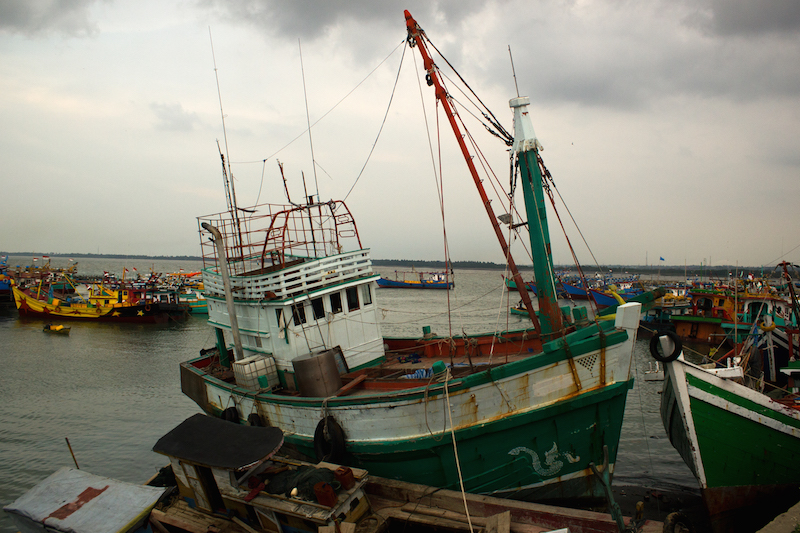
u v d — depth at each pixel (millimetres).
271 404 12523
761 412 10266
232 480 9922
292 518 9375
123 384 26703
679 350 10297
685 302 41969
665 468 14688
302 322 13672
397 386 12070
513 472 10484
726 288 43875
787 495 10555
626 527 8438
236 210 16312
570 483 10758
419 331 43750
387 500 10734
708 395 10398
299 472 10000
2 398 24156
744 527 10961
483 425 10125
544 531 9086
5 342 40000
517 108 12625
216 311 17578
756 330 19484
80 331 46375
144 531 9312
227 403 14172
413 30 13414
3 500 14312
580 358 10125
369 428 10953
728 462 10500
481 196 13422
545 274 12445
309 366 12031
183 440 10875
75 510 9258
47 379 27812
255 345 15258
